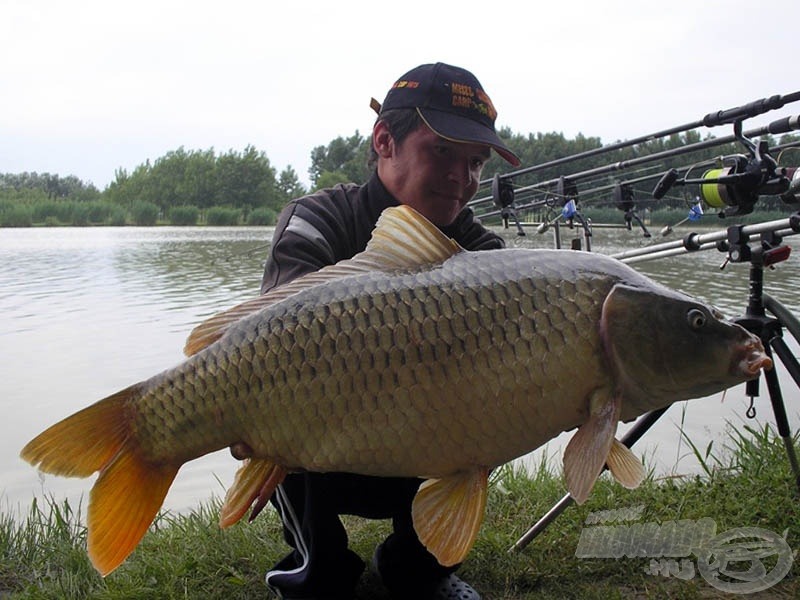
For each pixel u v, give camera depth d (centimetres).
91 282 1277
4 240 2591
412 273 183
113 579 272
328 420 181
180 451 191
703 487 331
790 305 736
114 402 191
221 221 4638
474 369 176
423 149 238
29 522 329
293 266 224
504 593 260
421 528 184
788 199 280
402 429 179
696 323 176
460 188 243
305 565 236
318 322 180
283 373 181
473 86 242
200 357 187
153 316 936
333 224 246
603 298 176
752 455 354
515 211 470
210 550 293
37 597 261
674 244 304
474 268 181
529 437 180
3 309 995
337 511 238
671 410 507
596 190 474
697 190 321
